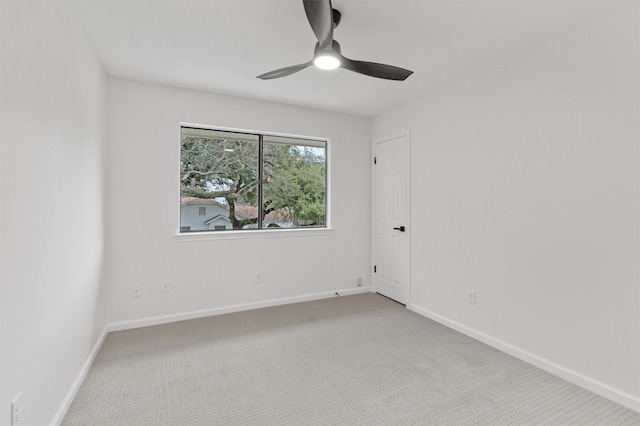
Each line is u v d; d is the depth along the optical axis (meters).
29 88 1.37
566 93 2.14
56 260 1.65
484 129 2.71
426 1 1.85
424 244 3.37
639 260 1.82
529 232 2.37
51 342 1.59
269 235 3.66
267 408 1.83
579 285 2.08
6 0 1.19
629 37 1.84
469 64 2.68
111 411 1.79
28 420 1.35
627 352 1.86
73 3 1.84
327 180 4.08
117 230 2.95
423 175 3.37
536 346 2.32
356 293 4.18
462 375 2.18
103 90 2.72
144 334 2.86
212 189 3.52
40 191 1.47
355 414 1.78
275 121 3.66
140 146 3.03
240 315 3.37
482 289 2.73
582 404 1.88
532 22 2.05
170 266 3.17
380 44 2.35
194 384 2.07
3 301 1.17
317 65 1.98
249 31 2.18
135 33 2.19
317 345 2.65
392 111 3.86
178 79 2.99
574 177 2.10
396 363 2.35
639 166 1.81
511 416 1.77
